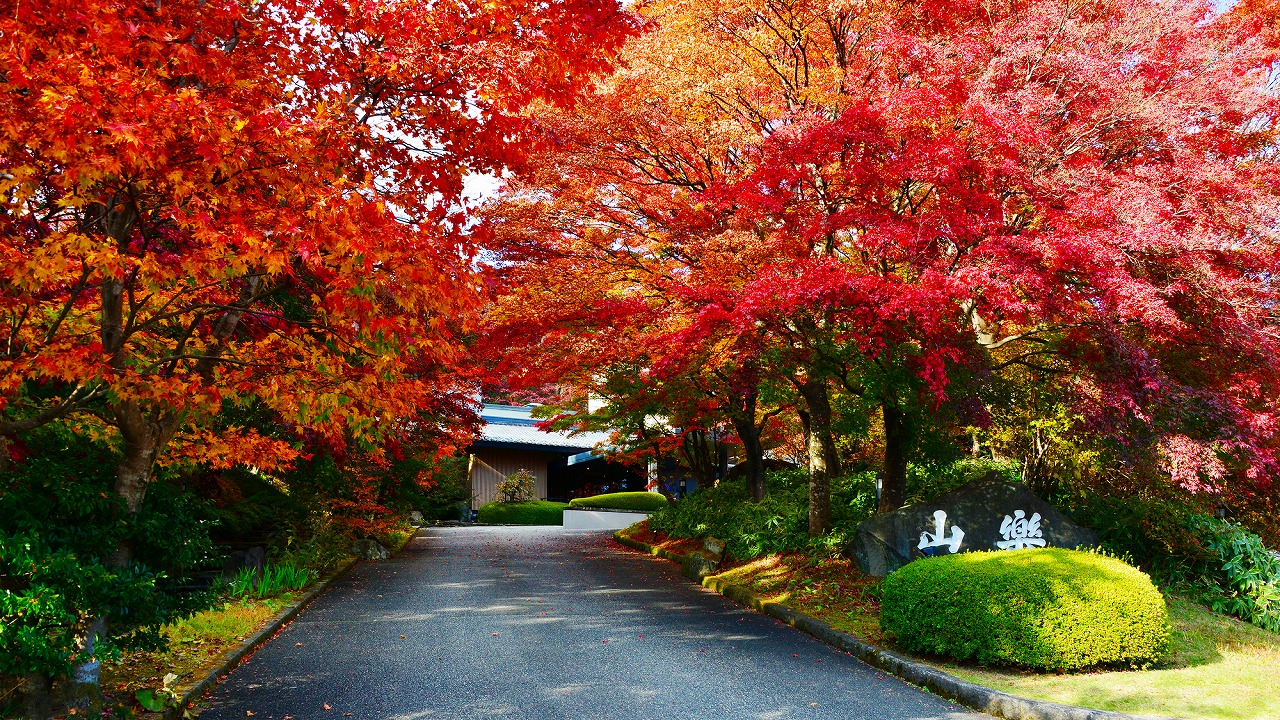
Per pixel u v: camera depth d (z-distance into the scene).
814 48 10.41
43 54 4.28
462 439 14.78
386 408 5.56
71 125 3.88
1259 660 7.40
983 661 6.80
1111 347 7.73
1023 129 7.30
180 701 5.43
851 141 7.86
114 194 4.76
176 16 4.91
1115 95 7.92
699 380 12.22
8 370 4.57
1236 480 11.17
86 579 4.62
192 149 4.53
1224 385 8.80
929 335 7.71
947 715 5.79
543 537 20.59
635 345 9.56
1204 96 8.00
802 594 9.93
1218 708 5.68
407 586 11.52
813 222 8.04
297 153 4.67
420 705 5.79
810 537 11.77
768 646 7.86
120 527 5.18
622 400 14.32
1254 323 7.58
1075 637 6.62
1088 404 8.08
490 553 16.23
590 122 9.23
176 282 5.65
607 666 6.96
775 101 9.48
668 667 6.95
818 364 9.38
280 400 5.51
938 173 7.30
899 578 7.57
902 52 8.55
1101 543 10.16
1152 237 6.91
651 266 9.84
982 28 9.40
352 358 6.79
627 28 5.93
